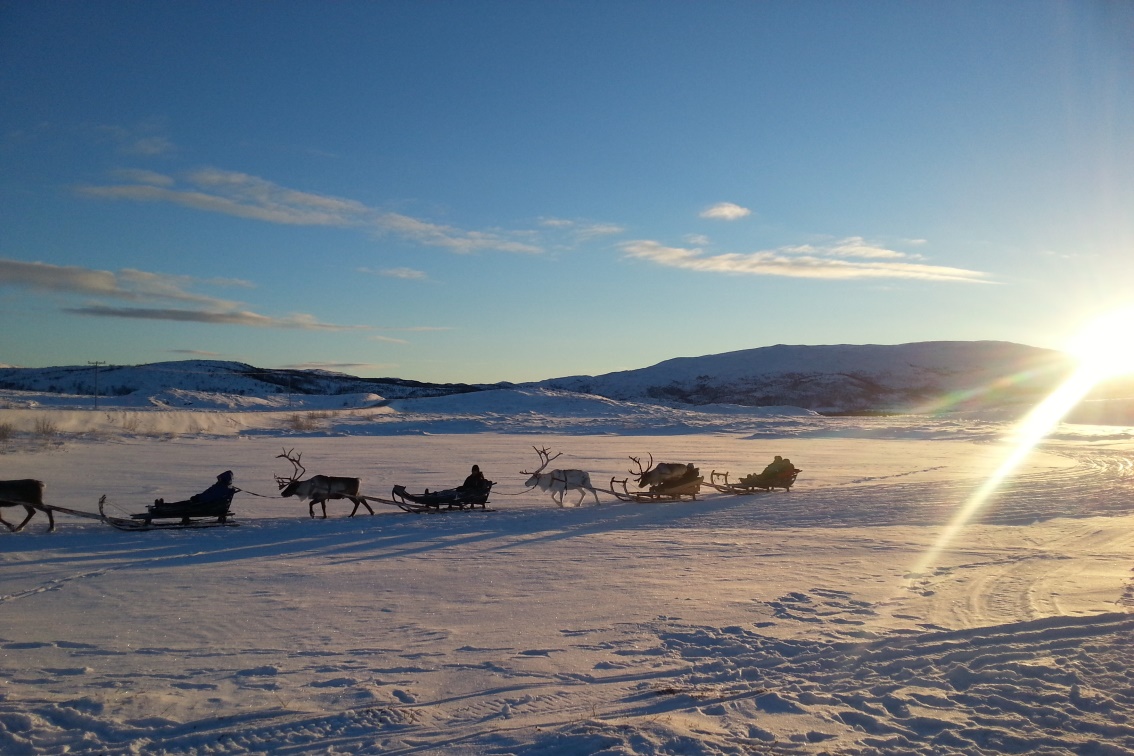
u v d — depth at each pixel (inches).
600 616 384.5
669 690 276.1
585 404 4116.6
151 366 6899.6
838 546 593.0
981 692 265.9
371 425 2696.9
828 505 855.1
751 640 338.6
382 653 323.9
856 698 264.8
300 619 378.9
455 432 2667.3
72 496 890.7
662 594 431.8
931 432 2664.9
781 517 765.3
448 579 475.8
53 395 4119.1
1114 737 227.3
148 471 1197.7
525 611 395.2
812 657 314.0
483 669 303.7
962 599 410.3
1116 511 784.3
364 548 589.6
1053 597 409.1
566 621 375.9
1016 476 1226.6
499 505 884.0
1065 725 236.2
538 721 248.4
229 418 2518.5
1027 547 577.9
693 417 3627.0
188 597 423.8
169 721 245.9
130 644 334.3
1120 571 484.1
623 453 1804.9
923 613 382.0
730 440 2418.8
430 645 335.9
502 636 349.7
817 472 1343.5
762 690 274.5
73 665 303.9
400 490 796.0
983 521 724.7
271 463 1390.3
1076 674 278.2
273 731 238.5
